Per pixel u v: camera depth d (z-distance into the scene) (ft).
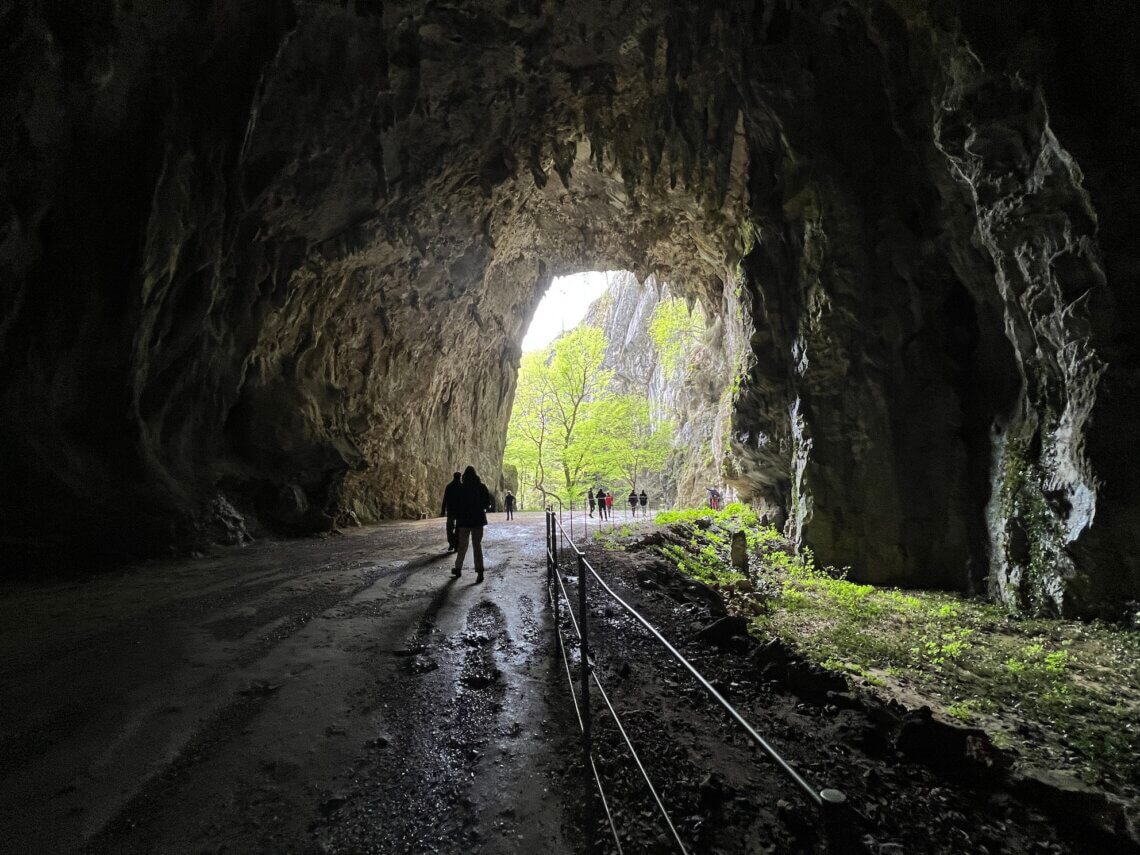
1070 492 30.53
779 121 46.55
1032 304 32.19
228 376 52.21
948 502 42.55
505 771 11.81
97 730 13.14
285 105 43.57
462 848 9.58
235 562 37.35
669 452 151.33
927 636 28.55
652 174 60.08
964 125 31.60
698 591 31.45
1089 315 28.14
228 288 48.96
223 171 41.06
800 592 38.73
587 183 71.82
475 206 68.13
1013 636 28.63
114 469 38.96
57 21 28.48
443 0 42.55
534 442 163.43
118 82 32.99
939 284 42.96
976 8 28.89
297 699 14.88
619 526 60.75
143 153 35.96
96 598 26.66
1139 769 15.60
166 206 37.35
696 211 64.75
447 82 49.42
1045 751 16.53
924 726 14.87
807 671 18.19
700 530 57.47
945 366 43.47
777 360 55.98
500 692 15.52
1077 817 12.57
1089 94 26.96
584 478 147.23
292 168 47.37
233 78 38.65
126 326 38.09
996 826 12.39
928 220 41.93
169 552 38.50
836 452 47.01
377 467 80.07
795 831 10.75
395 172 54.70
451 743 12.86
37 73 28.71
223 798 10.68
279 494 55.01
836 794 4.98
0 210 30.42
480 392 115.96
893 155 43.04
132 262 36.88
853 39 41.27
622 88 52.11
